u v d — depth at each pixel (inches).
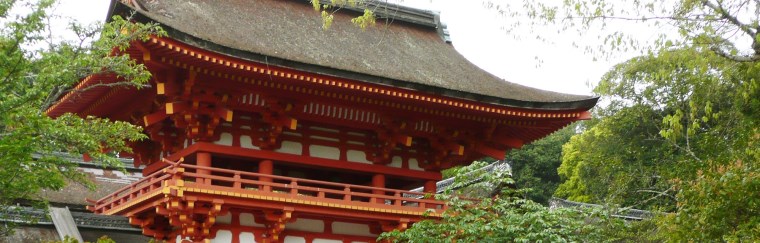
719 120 1187.3
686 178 882.1
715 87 1106.7
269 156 1016.2
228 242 978.7
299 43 1074.1
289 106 988.6
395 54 1170.6
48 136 782.5
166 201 914.1
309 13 1195.3
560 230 898.7
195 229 948.6
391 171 1095.6
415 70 1123.3
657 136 1999.3
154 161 1149.7
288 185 977.5
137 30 804.0
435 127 1096.2
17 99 738.2
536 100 1101.1
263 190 965.2
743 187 726.5
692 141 1646.2
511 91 1137.4
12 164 778.2
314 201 979.9
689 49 779.4
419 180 1146.0
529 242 909.2
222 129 999.6
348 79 948.0
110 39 789.9
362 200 1152.2
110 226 1269.7
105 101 1050.7
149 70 903.7
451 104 1013.8
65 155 1299.2
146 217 1019.9
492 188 1035.3
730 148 933.2
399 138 1069.1
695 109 844.6
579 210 979.3
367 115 1046.4
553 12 795.4
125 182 1434.5
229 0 1121.4
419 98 994.1
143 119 1054.4
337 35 1157.1
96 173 1409.9
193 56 866.1
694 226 764.6
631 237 1131.9
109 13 885.2
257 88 957.2
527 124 1109.7
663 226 852.6
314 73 930.1
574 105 1085.8
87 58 758.5
